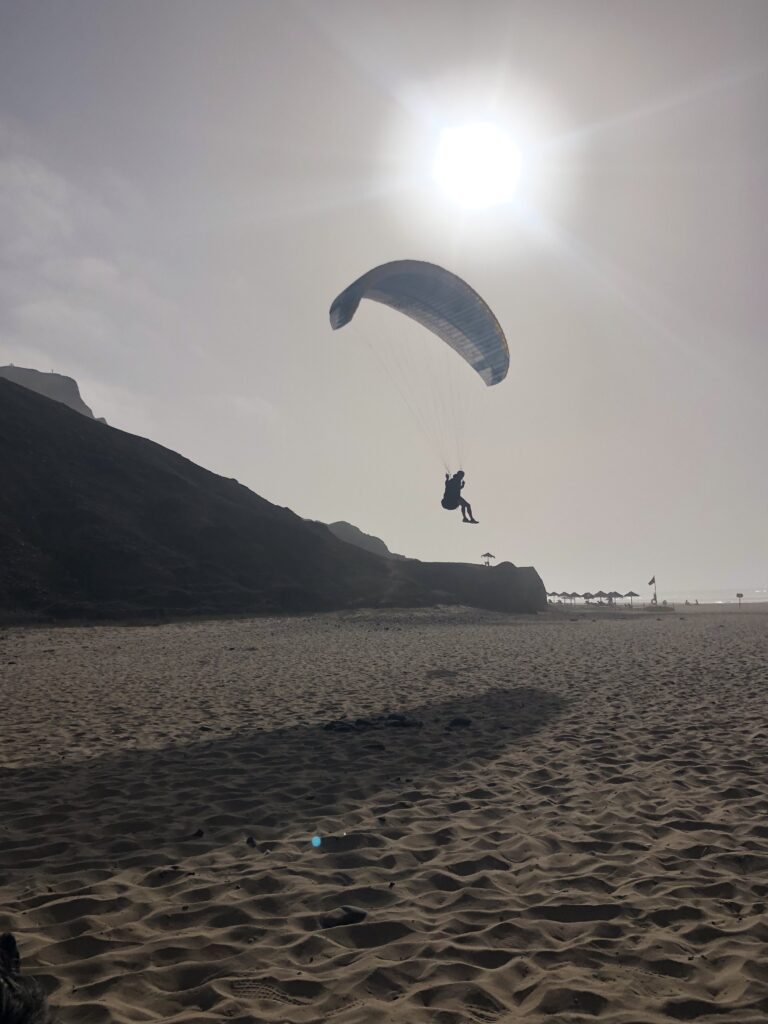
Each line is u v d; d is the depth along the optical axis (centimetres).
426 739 1194
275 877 640
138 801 872
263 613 4938
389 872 658
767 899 591
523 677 1956
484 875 647
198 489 6656
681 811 806
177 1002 451
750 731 1195
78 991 459
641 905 580
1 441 5981
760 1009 436
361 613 5131
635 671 2031
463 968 489
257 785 933
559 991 456
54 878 647
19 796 895
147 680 1997
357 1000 450
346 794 892
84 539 5362
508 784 930
